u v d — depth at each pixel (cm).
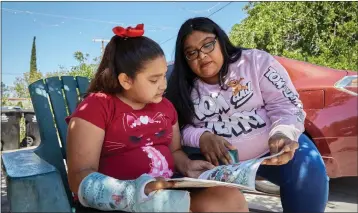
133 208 95
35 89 173
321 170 138
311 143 150
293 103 148
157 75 121
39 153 154
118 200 96
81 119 114
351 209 123
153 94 122
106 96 121
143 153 123
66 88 180
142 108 129
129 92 124
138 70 119
